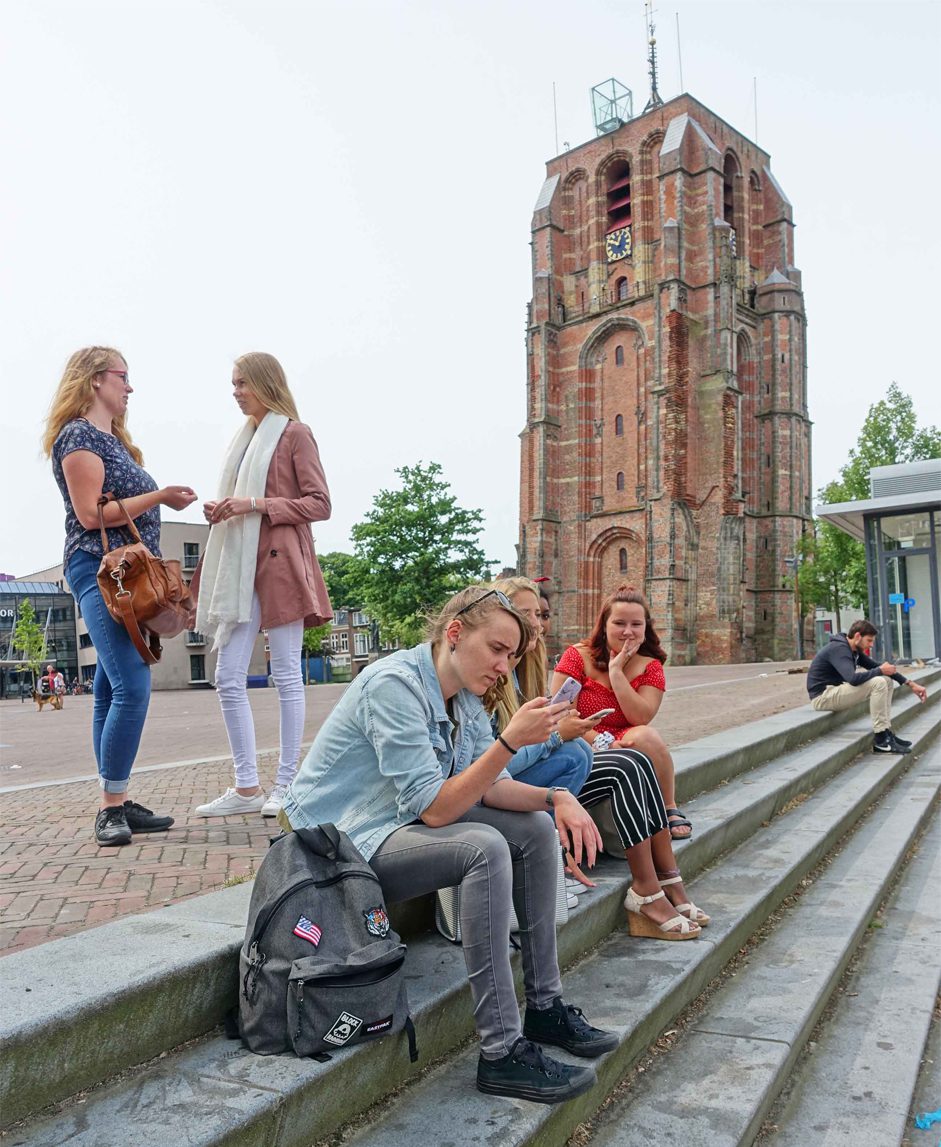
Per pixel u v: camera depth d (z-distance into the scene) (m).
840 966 3.70
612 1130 2.39
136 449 4.20
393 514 41.50
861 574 42.91
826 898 4.50
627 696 4.12
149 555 3.54
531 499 50.22
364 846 2.43
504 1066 2.26
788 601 47.50
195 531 58.84
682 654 43.56
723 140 48.91
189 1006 2.08
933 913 4.60
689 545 44.56
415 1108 2.20
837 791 6.59
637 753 3.60
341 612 71.12
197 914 2.45
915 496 21.09
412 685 2.52
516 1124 2.11
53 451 3.76
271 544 4.30
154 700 25.94
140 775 6.00
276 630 4.35
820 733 8.66
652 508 44.84
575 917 3.21
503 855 2.33
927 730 10.34
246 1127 1.75
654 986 3.01
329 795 2.52
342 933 2.10
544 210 50.75
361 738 2.51
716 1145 2.30
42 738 11.01
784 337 49.06
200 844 3.69
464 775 2.38
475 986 2.31
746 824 5.10
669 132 46.69
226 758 7.08
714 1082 2.64
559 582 49.44
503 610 2.55
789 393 48.72
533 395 50.50
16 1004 1.80
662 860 3.66
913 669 18.20
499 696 2.94
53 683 29.77
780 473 48.28
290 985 1.98
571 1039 2.48
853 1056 3.05
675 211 45.59
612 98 51.38
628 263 48.38
